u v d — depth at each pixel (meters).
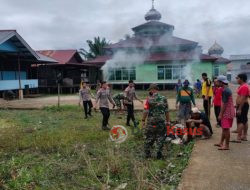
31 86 29.48
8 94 23.61
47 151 6.71
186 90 8.32
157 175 5.12
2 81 24.84
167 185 4.63
